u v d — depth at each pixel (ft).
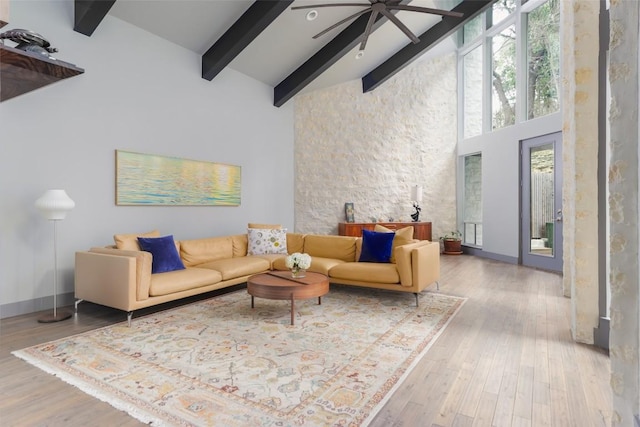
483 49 23.75
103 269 10.74
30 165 11.39
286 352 8.46
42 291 11.77
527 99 20.93
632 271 4.31
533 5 20.21
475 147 24.22
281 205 22.58
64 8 12.05
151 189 14.83
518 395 6.51
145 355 8.27
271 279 11.70
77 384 6.92
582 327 9.01
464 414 5.93
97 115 13.06
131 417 5.87
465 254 24.97
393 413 5.97
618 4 4.42
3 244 10.94
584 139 8.94
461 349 8.61
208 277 12.46
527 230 20.57
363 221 24.71
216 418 5.83
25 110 11.26
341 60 21.15
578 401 6.30
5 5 7.07
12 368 7.59
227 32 15.92
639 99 4.04
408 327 10.21
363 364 7.81
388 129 25.14
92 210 12.96
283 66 19.94
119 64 13.73
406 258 12.26
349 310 11.94
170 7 13.91
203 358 8.12
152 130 14.90
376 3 12.71
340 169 24.43
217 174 17.85
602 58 8.78
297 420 5.78
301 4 15.88
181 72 16.10
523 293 14.12
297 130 23.77
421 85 25.50
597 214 8.88
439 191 25.67
